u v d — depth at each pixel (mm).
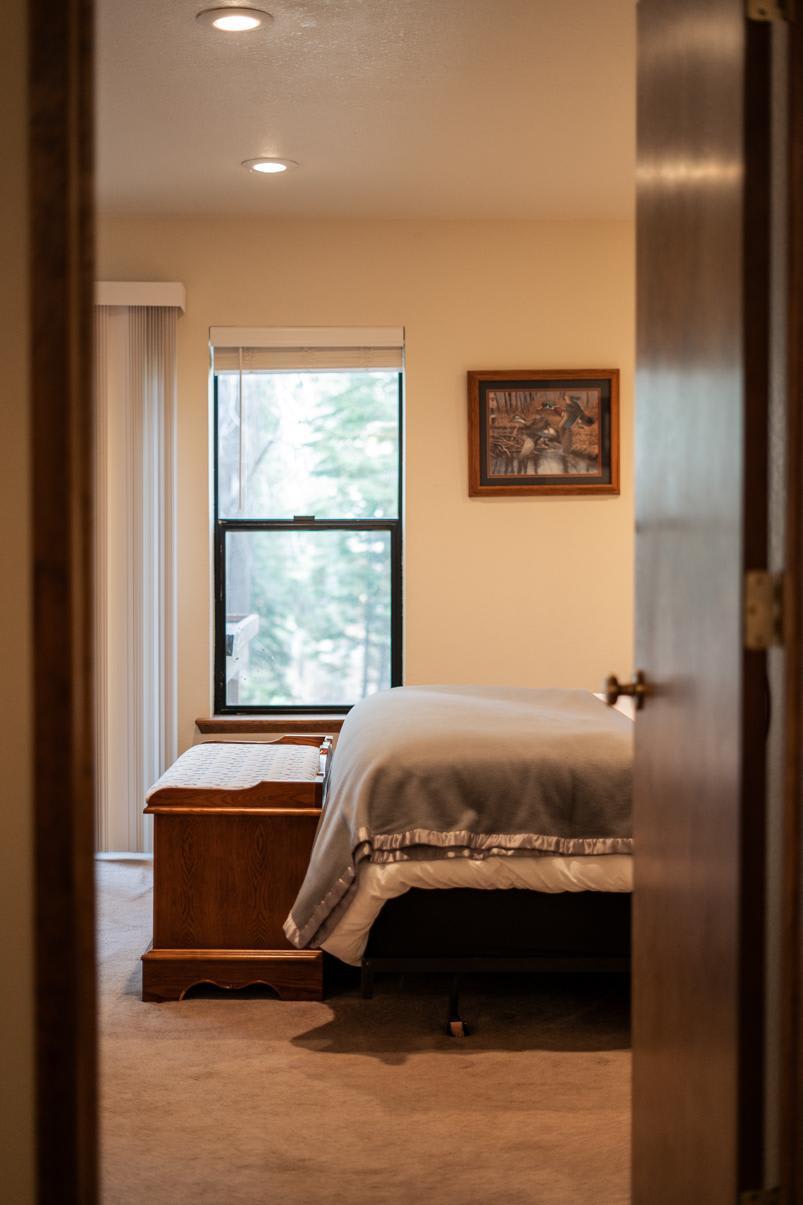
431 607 5371
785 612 1608
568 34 3367
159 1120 2734
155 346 5199
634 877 2184
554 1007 3492
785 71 1648
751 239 1601
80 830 1649
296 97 3842
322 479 5465
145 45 3428
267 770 3816
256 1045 3188
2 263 1648
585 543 5383
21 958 1685
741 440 1614
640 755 2152
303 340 5301
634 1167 2162
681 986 1884
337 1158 2553
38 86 1596
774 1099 1739
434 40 3406
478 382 5312
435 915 3248
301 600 5477
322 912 3166
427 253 5324
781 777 1717
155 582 5215
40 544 1621
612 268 5348
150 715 5223
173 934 3543
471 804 3182
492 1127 2705
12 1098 1685
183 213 5199
